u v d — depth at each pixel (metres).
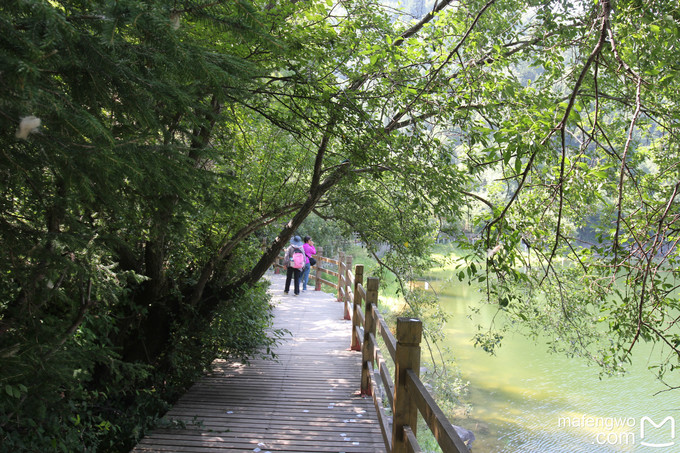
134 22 1.98
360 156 4.79
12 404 2.92
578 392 11.25
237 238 6.64
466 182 5.20
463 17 5.15
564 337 6.82
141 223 3.85
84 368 3.50
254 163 7.32
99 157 2.05
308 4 4.27
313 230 16.78
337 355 7.58
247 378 6.43
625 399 11.00
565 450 8.76
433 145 4.76
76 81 2.23
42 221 2.88
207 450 4.35
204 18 2.49
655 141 5.26
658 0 2.96
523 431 9.46
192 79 2.57
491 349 7.20
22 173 2.17
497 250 2.86
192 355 6.38
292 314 10.65
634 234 2.99
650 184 4.74
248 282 7.05
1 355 2.59
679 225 3.21
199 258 6.44
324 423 4.99
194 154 3.23
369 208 7.61
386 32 5.05
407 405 3.28
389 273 19.03
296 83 4.49
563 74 4.40
